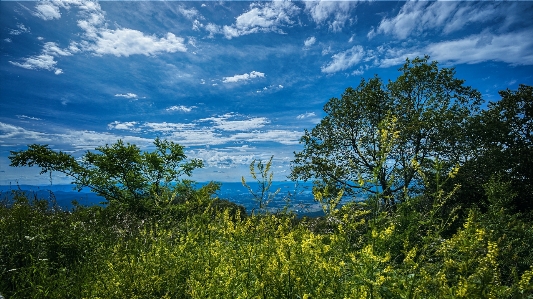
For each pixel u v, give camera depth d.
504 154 16.02
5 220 5.32
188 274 3.78
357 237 2.96
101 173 10.87
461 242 2.33
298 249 3.04
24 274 3.98
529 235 4.76
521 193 14.88
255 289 2.79
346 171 11.48
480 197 14.52
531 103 17.80
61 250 4.85
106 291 3.20
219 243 3.80
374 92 19.12
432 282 2.30
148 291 3.28
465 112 18.62
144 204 9.88
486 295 2.01
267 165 3.90
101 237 5.64
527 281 2.07
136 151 10.94
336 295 2.53
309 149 20.23
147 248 4.97
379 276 2.33
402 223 2.99
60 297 3.63
